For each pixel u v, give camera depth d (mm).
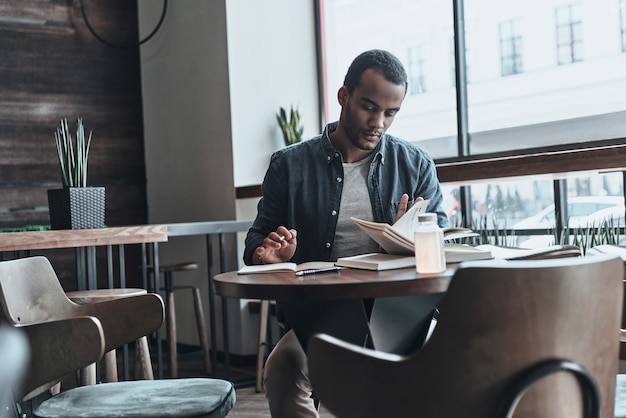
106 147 5941
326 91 5355
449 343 1461
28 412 3527
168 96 5734
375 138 2387
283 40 5297
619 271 1532
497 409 1464
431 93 4703
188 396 2014
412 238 2117
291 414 2240
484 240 4156
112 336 2324
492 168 3578
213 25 5242
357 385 1578
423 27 4711
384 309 2006
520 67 4227
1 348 2014
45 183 5699
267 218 2572
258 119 5215
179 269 4773
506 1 4258
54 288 2312
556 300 1452
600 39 3883
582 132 3988
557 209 4062
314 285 1724
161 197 5871
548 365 1451
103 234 3715
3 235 3443
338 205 2484
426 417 1506
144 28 5984
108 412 1913
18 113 5617
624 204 3646
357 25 5113
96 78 5930
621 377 2008
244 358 5121
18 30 5641
